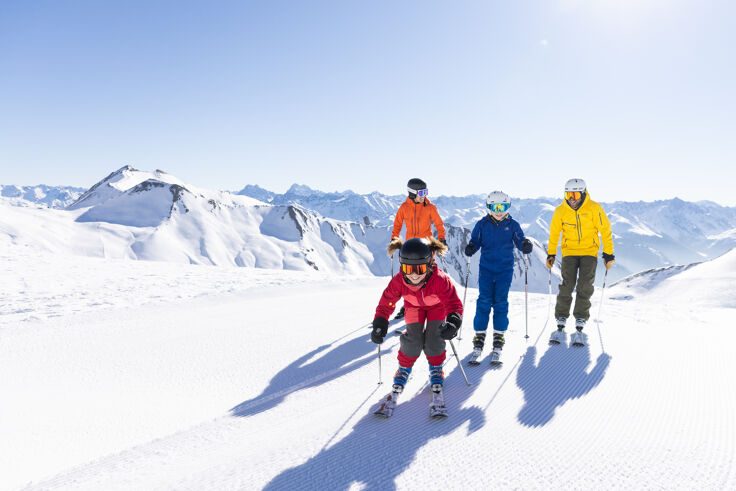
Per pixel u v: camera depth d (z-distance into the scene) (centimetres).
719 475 226
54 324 715
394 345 569
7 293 994
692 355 454
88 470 269
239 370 492
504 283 477
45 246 14125
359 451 265
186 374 483
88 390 440
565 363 438
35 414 383
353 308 862
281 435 302
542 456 253
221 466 256
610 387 368
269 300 966
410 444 273
